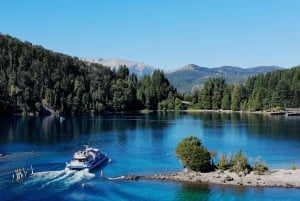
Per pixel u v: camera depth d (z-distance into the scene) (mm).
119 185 105312
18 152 157000
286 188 100625
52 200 93500
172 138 197875
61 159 142750
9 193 97938
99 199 94750
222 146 170500
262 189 100062
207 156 114312
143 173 119500
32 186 104125
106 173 119688
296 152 154625
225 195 96375
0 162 136375
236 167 112875
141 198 95562
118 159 142375
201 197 95438
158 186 104062
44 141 187750
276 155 148625
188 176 110938
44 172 118688
